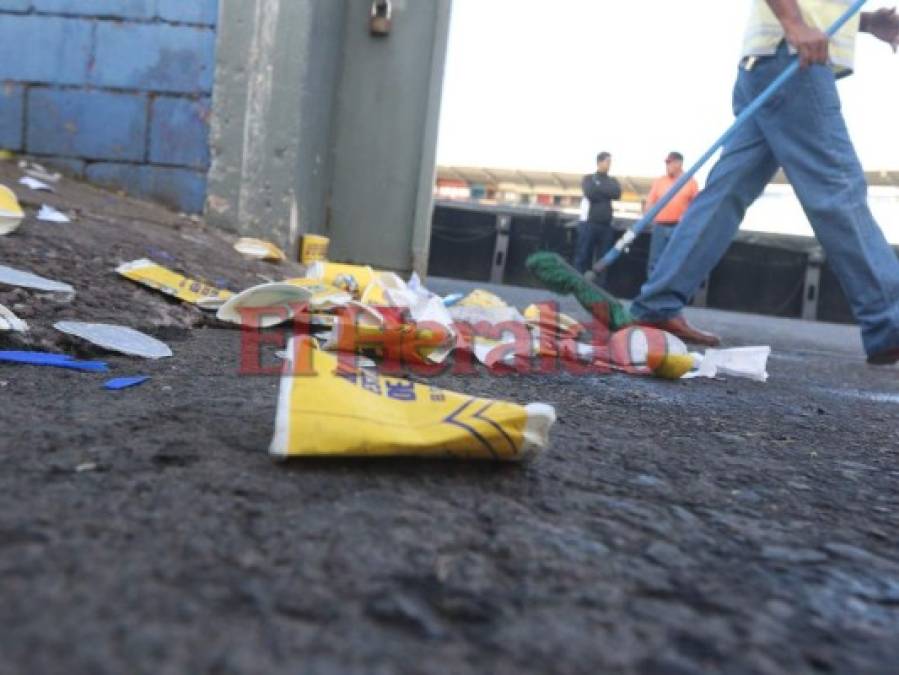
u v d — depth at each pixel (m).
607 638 0.55
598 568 0.68
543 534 0.74
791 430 1.52
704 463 1.14
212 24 3.62
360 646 0.51
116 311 1.87
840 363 3.30
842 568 0.74
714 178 2.79
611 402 1.63
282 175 3.66
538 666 0.51
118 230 2.84
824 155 2.52
